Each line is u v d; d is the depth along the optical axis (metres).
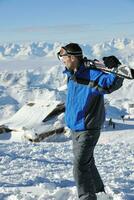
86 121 7.59
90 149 7.73
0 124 80.06
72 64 7.57
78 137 7.72
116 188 9.91
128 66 6.89
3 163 18.95
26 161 19.75
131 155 24.98
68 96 7.77
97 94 7.49
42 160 20.47
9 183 12.12
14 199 8.92
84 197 7.87
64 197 8.78
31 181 12.49
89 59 7.57
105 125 79.38
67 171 15.80
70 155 24.08
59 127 68.06
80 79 7.51
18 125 75.25
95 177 8.43
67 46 7.57
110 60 7.17
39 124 76.12
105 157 23.28
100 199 8.44
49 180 12.60
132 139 62.06
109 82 7.17
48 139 66.38
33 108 85.38
